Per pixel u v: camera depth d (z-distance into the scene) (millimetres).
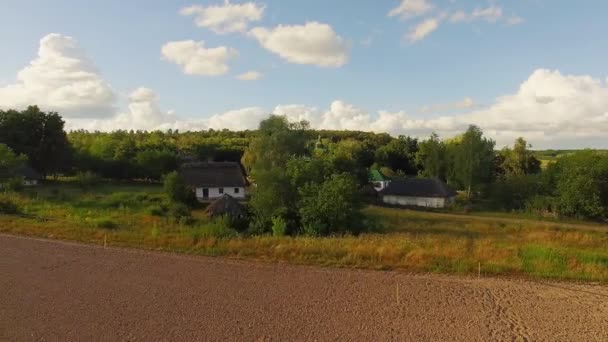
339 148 81812
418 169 92438
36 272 15688
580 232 34688
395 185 62844
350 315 12117
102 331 10891
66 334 10688
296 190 29484
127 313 12078
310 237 21703
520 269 16328
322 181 30172
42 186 62000
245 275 15648
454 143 79312
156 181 76250
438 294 13867
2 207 29156
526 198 54250
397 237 22359
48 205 33344
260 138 55781
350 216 27594
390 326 11438
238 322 11547
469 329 11328
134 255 18125
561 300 13469
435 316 12141
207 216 36344
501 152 84875
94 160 76000
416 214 48406
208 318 11805
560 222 46406
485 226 37938
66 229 22531
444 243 20375
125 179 76688
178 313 12125
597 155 50875
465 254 18016
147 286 14367
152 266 16625
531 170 80562
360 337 10758
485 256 17672
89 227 23391
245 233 26188
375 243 19594
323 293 13867
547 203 51156
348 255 17688
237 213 35031
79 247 19281
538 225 40812
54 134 72125
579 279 15438
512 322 11789
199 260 17500
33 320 11508
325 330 11133
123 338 10508
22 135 68938
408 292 14023
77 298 13195
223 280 15070
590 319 12039
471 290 14258
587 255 17938
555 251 18219
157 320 11617
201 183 56656
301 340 10531
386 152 92500
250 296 13523
